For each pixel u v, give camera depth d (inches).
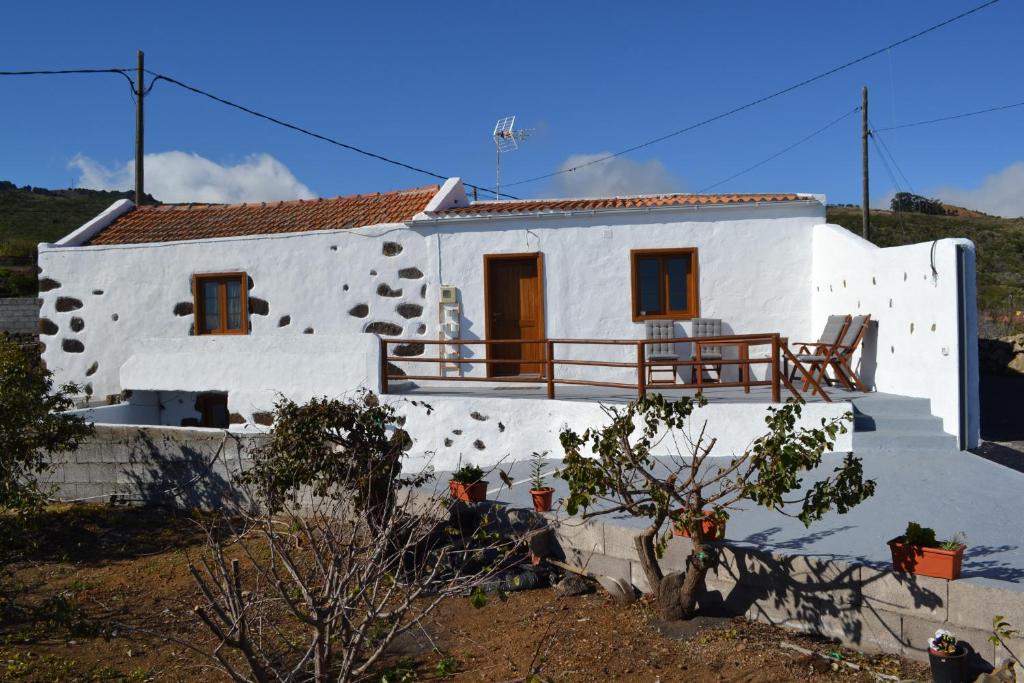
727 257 464.4
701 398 229.0
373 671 223.0
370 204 559.2
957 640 194.4
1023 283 1124.5
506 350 487.2
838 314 438.3
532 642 236.2
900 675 195.8
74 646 256.5
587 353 476.4
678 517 224.5
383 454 297.0
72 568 331.0
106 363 535.8
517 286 486.6
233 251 514.9
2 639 260.7
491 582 275.0
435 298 486.0
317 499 345.1
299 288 504.7
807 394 390.6
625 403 375.9
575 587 271.3
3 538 317.1
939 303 345.1
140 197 687.1
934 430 345.7
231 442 391.5
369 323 495.5
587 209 470.6
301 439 295.9
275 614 263.3
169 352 483.8
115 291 535.2
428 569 274.1
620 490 228.7
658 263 473.7
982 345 714.8
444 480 367.6
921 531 202.4
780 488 203.2
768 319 464.4
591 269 474.9
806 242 462.9
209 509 396.2
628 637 231.9
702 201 476.1
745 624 232.5
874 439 338.6
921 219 1663.4
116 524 384.2
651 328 462.9
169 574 318.3
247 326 513.3
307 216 555.8
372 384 424.5
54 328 545.3
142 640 259.8
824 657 208.1
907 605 204.1
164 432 404.2
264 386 452.1
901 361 379.9
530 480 347.3
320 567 172.7
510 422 402.0
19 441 358.0
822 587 219.6
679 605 235.6
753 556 233.9
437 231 486.0
